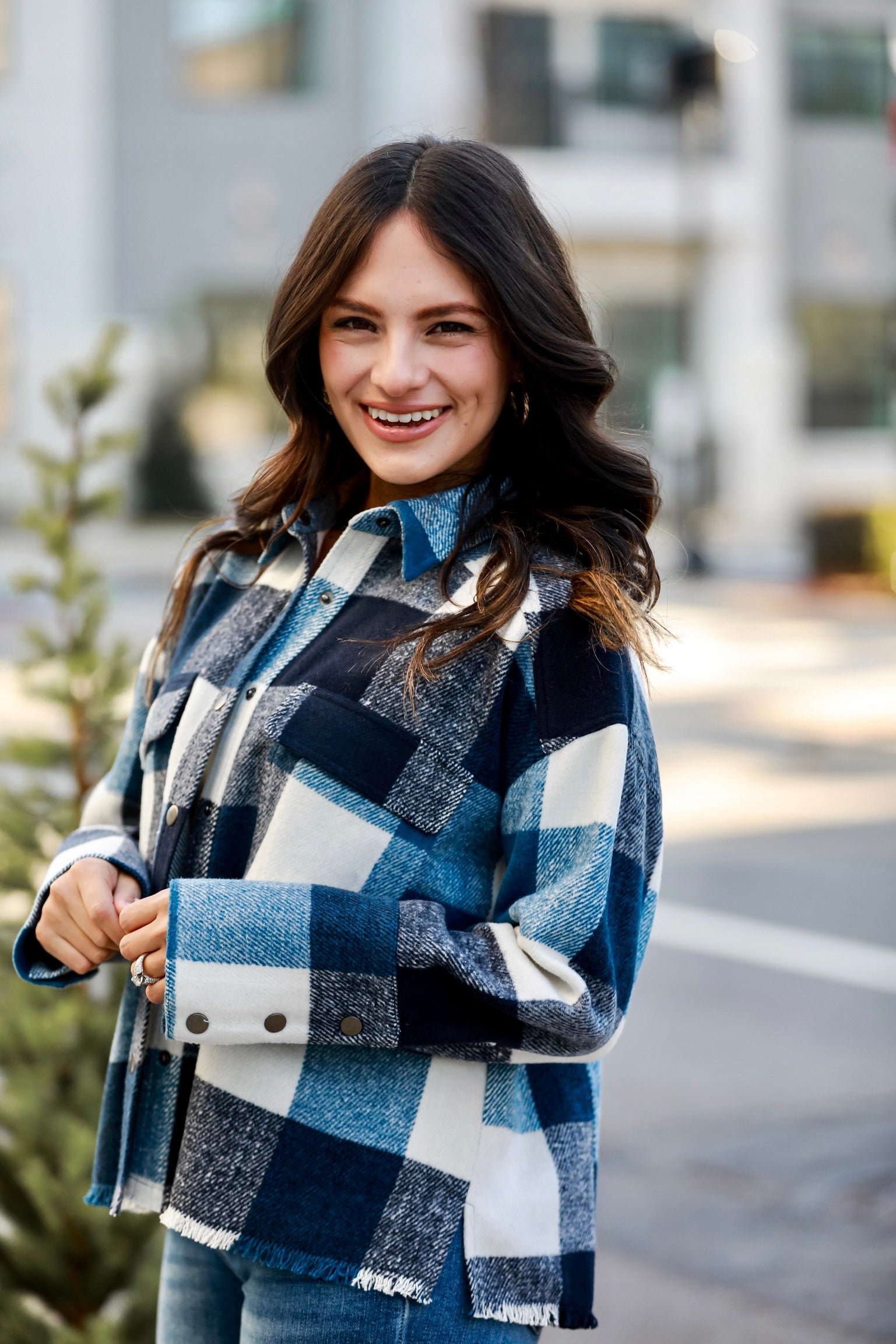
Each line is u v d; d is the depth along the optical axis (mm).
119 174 27359
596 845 1761
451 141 1946
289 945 1704
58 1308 2898
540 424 1968
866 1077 5359
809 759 11109
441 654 1812
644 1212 4293
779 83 29969
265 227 27938
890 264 30953
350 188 1896
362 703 1823
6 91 26750
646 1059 5527
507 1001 1697
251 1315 1812
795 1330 3625
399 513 1909
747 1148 4742
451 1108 1793
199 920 1709
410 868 1804
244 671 1929
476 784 1812
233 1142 1779
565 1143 1881
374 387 1932
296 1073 1784
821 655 16234
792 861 8391
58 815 3254
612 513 1949
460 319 1894
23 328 26703
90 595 3355
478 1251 1779
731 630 18234
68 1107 2988
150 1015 1925
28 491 23656
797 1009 6082
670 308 30375
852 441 30641
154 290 27656
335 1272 1740
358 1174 1767
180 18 27375
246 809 1871
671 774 10617
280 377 2029
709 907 7535
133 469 25719
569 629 1812
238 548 2174
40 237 26719
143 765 2105
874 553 23734
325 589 1947
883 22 30484
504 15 28266
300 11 27688
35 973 1956
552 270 1924
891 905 7566
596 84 28875
